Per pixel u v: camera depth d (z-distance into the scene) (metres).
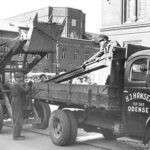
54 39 11.05
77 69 9.03
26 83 10.36
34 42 10.60
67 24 70.56
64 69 64.19
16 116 9.48
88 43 68.69
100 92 7.54
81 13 73.62
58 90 8.96
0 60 11.58
